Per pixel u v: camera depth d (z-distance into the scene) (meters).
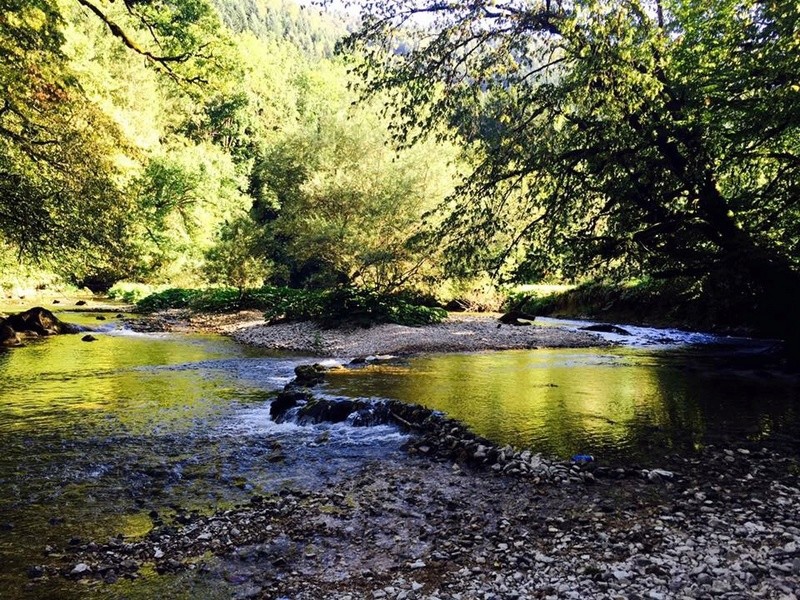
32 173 18.39
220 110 64.00
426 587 4.40
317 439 8.52
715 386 12.17
